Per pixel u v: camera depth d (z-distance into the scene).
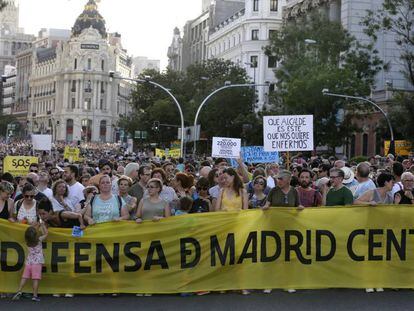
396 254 12.18
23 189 11.75
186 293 11.73
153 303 11.10
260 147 22.06
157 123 64.06
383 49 68.19
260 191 13.24
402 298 11.59
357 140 68.25
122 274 11.68
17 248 11.55
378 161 27.06
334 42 55.75
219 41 117.06
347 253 12.09
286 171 12.35
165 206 11.85
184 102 81.00
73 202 14.21
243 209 12.18
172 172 18.02
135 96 88.31
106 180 11.80
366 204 12.15
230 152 20.12
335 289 12.25
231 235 11.84
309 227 12.02
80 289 11.65
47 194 13.90
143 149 90.94
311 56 55.84
